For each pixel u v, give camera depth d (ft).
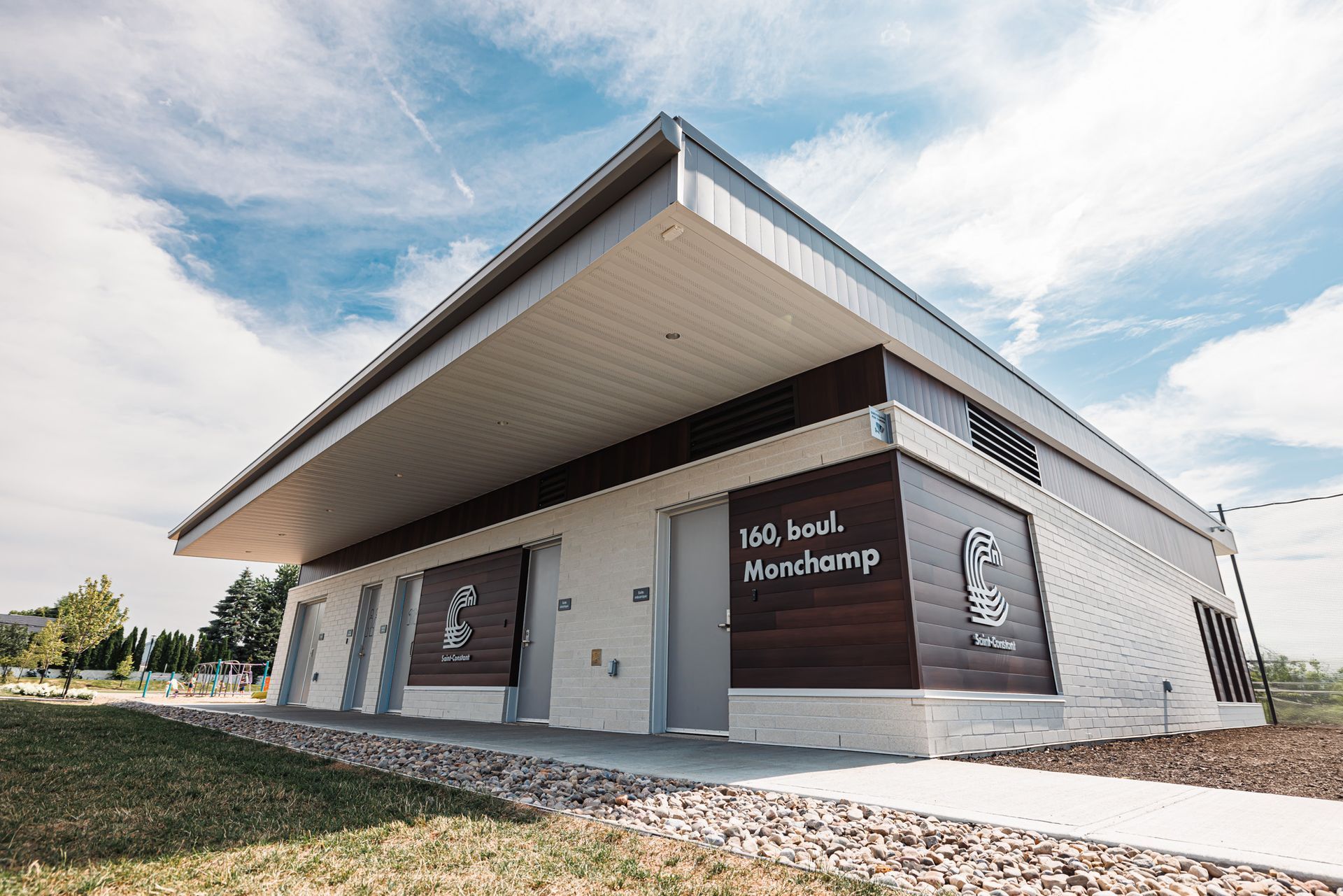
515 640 32.89
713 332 21.18
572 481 32.68
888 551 19.92
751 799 11.89
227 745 20.42
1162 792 12.37
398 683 42.42
